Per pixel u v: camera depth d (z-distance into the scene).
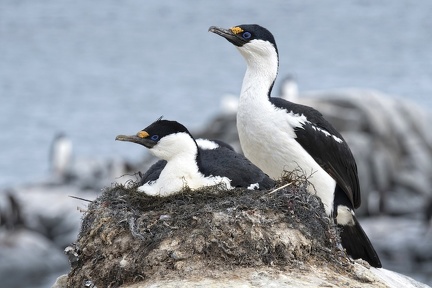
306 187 9.88
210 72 76.56
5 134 47.47
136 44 99.31
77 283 9.39
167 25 123.56
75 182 30.72
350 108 29.62
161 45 98.50
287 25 122.25
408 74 72.62
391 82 68.50
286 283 8.78
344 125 29.09
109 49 93.94
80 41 101.56
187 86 68.25
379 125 29.31
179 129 9.93
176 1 150.25
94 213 9.62
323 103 29.77
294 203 9.41
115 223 9.36
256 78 11.56
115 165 30.95
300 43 99.25
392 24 121.31
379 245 24.72
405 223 26.36
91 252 9.41
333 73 74.38
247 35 11.55
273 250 9.12
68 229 25.92
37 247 24.33
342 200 11.70
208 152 10.43
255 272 8.94
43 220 26.20
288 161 11.43
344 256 9.70
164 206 9.43
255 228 9.12
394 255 24.44
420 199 28.48
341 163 11.70
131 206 9.52
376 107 29.69
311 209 9.51
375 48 92.19
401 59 82.38
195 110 57.72
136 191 9.77
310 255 9.39
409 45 94.25
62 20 125.25
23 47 94.38
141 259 9.09
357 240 11.54
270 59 11.59
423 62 80.38
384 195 27.91
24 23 120.88
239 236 9.08
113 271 9.19
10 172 39.41
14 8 137.38
